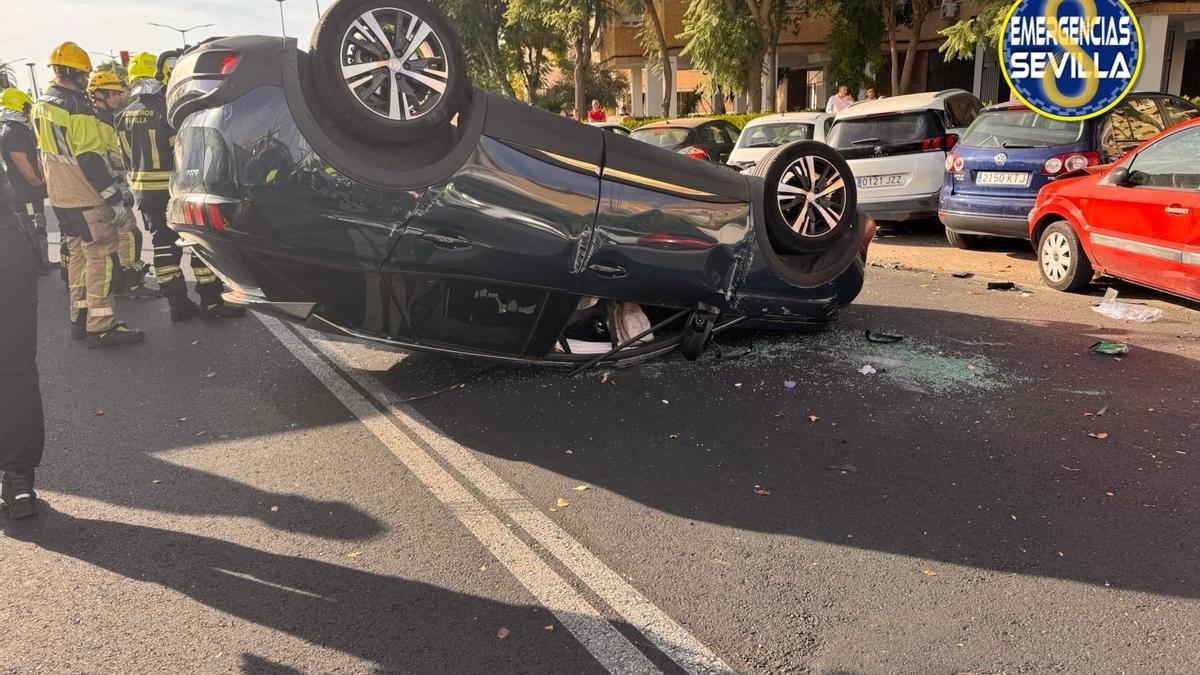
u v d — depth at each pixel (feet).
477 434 15.03
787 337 20.48
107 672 8.87
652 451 14.15
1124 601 9.72
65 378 18.78
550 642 9.27
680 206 16.33
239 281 15.12
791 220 18.15
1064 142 27.50
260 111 13.20
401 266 14.39
